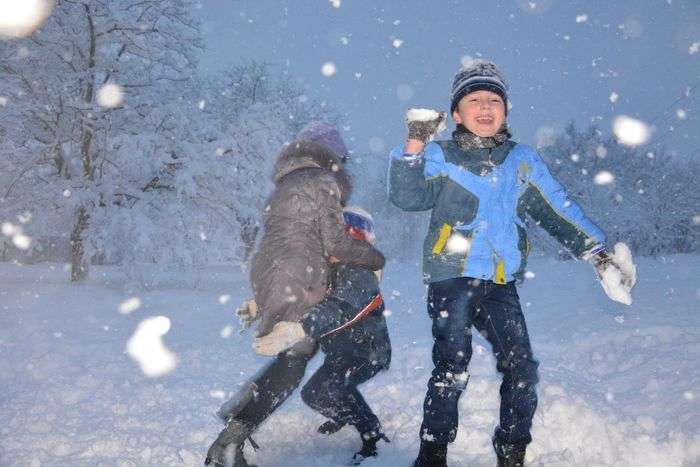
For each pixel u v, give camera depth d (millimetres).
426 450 2646
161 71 17547
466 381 2695
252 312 2994
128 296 12203
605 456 2859
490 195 2766
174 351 5926
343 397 2943
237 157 16984
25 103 15242
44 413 3797
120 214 14703
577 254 2816
